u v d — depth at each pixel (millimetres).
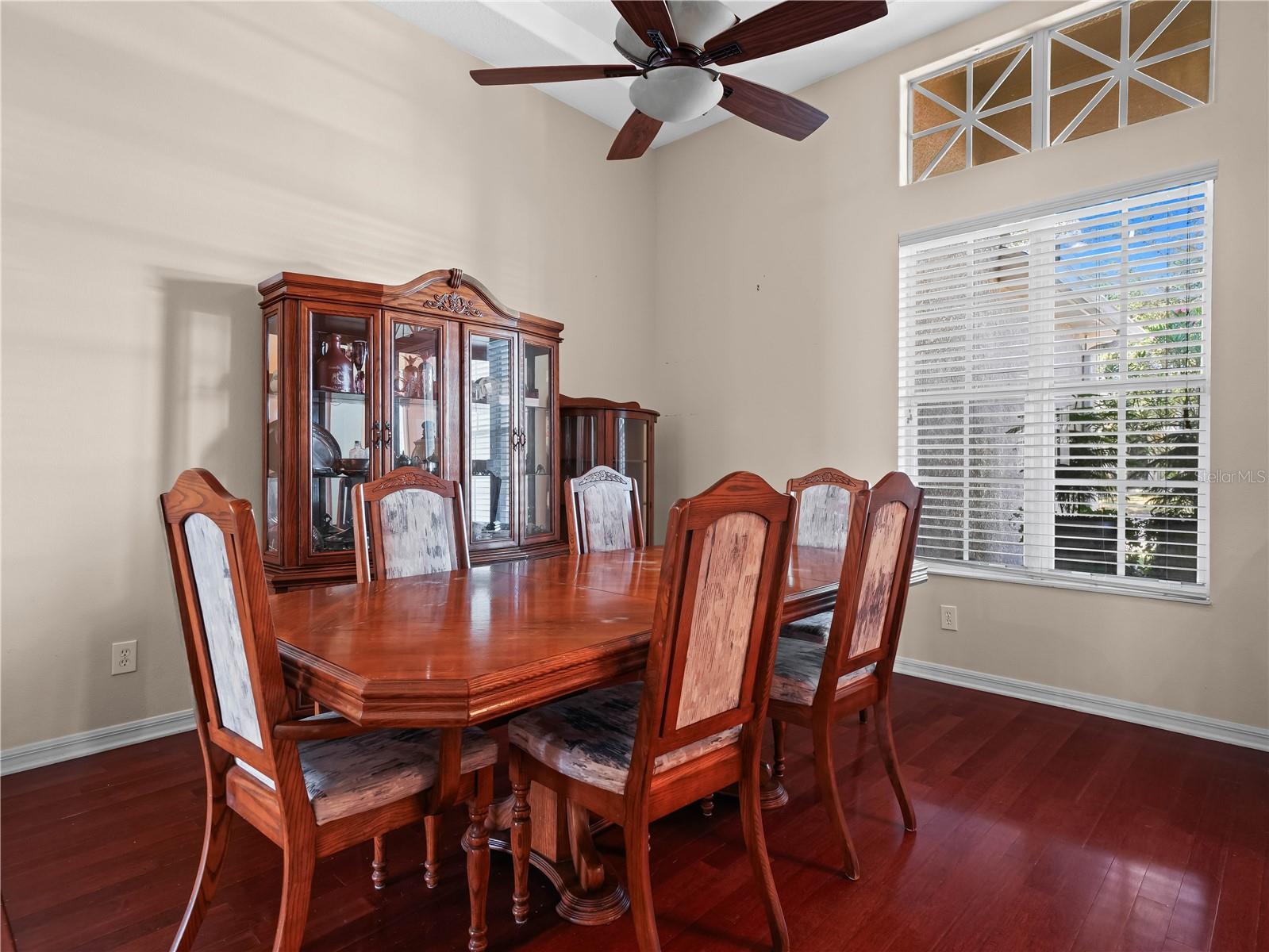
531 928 1554
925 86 3555
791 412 3990
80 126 2422
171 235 2631
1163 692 2805
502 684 1116
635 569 2252
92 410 2459
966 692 3246
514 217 3846
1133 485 2900
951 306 3414
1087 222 2986
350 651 1252
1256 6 2588
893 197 3570
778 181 4043
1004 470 3262
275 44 2904
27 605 2340
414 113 3385
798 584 1963
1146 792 2227
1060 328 3100
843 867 1792
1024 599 3160
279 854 1826
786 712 1871
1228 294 2645
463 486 3133
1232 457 2645
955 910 1620
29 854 1812
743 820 1524
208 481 1199
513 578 2076
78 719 2441
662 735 1304
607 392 4395
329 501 2730
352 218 3158
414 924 1557
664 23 1808
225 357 2770
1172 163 2768
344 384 2752
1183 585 2779
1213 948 1492
